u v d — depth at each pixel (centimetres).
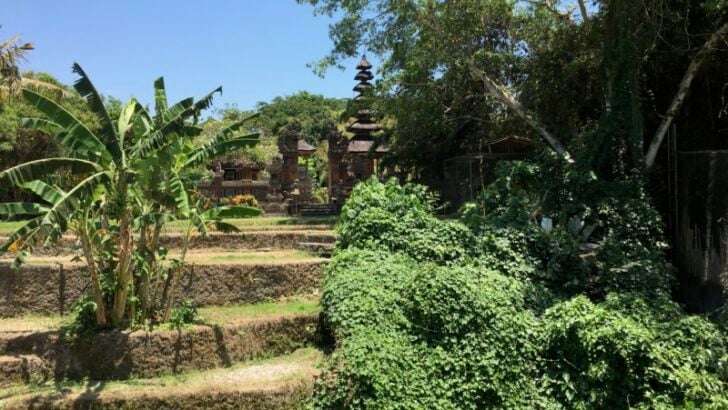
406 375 827
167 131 857
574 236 1238
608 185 1331
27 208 833
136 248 948
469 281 939
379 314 897
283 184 2531
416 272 990
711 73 1499
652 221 1252
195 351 915
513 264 1113
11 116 2364
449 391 837
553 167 1392
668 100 1556
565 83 1733
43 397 789
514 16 1877
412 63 1741
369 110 2519
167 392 802
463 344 884
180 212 885
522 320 932
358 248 1118
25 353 884
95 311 905
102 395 792
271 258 1285
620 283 1110
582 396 871
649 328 930
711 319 1034
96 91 845
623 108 1394
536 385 898
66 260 1157
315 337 1022
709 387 823
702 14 1457
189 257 1284
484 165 1850
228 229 996
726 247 1111
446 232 1134
